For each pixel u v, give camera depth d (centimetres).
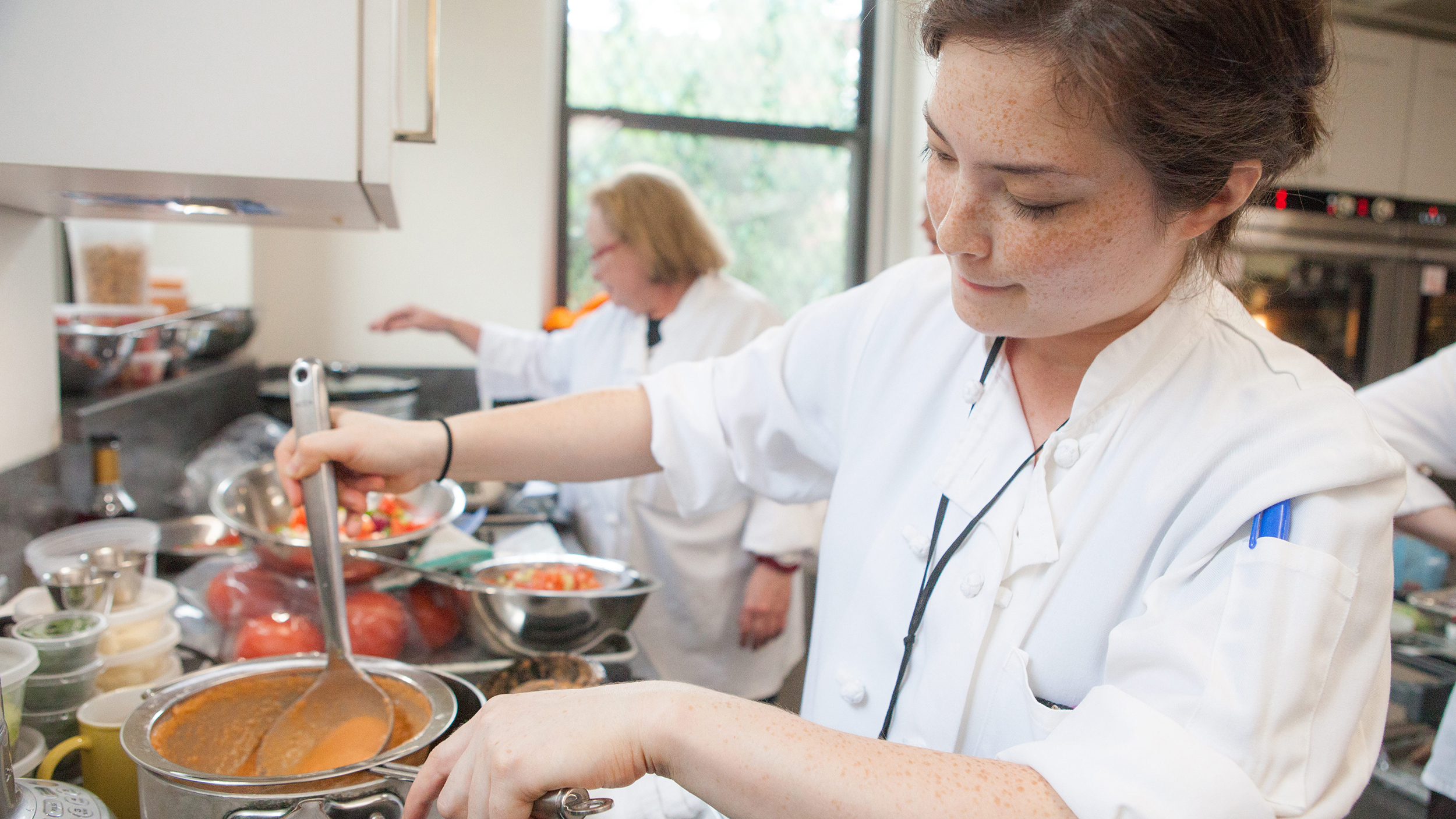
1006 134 48
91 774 73
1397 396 137
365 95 75
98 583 87
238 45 73
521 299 263
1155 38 45
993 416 68
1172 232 53
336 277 254
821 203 325
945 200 55
